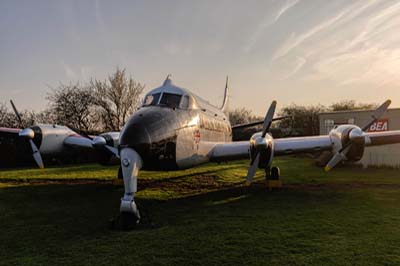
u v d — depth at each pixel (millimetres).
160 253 4496
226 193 9945
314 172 16109
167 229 5750
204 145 9555
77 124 35750
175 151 7828
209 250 4586
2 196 9594
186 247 4730
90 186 11711
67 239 5215
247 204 8062
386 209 7242
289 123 40219
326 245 4734
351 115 21375
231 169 17359
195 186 11516
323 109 43156
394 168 18031
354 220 6215
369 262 4082
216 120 11484
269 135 9227
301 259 4203
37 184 12289
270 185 10508
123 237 5281
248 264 4066
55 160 20641
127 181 6398
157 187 11297
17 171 17297
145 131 6945
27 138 11172
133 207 6117
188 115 8773
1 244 4988
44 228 5922
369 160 19234
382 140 9984
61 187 11445
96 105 36719
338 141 9367
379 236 5152
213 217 6633
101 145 10047
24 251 4660
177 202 8484
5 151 21438
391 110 18594
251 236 5219
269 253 4434
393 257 4246
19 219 6660
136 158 6672
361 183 12008
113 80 37219
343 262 4086
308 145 9711
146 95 9000
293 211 7125
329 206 7652
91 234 5508
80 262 4211
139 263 4152
